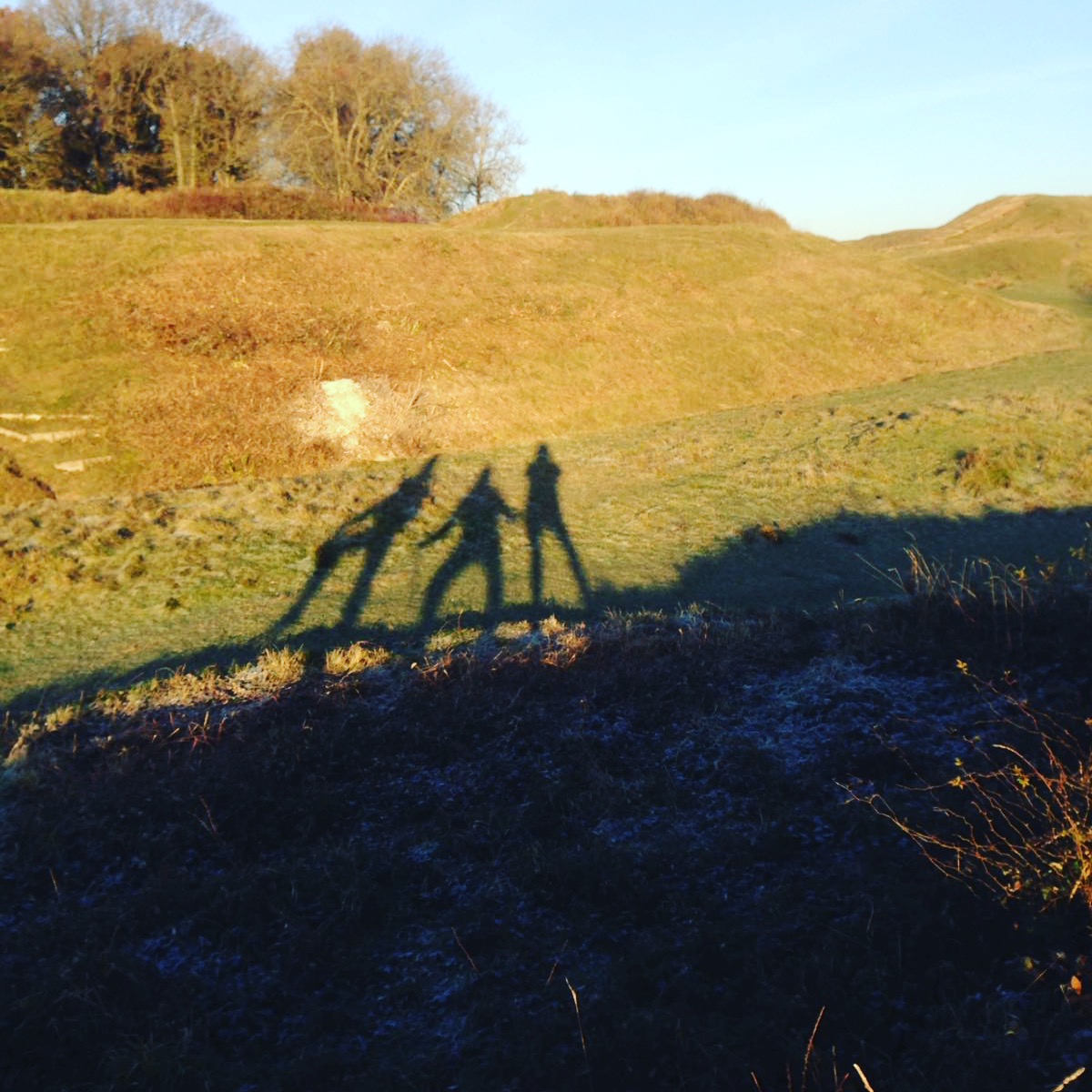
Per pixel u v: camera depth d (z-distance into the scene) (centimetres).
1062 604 741
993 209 7050
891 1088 331
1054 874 416
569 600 1082
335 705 689
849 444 1692
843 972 390
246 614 1046
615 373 2231
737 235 3406
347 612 1042
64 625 1044
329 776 596
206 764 614
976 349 2755
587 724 638
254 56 5103
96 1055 380
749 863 485
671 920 445
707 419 2033
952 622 747
